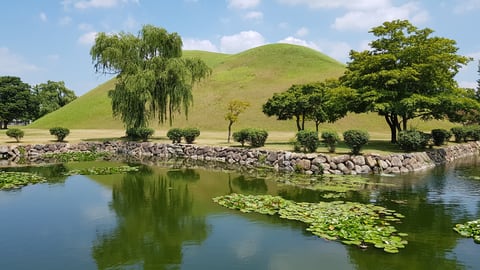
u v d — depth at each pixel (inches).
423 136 778.2
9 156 891.4
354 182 549.0
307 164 658.8
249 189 512.7
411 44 832.3
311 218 352.2
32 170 701.3
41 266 255.4
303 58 2876.5
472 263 255.8
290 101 925.8
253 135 833.5
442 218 360.2
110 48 1046.4
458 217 363.9
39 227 344.2
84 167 748.0
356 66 907.4
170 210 405.1
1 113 2474.2
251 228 335.3
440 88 844.0
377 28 868.6
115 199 460.8
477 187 510.0
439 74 798.5
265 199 432.5
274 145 865.5
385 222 339.6
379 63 811.4
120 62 1067.3
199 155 902.4
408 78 764.0
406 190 490.9
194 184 559.8
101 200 455.5
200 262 260.5
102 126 2166.6
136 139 1113.4
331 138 689.0
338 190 492.7
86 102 2620.6
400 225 338.0
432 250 278.5
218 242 300.5
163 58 1103.6
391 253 272.1
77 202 444.1
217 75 2640.3
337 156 645.9
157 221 362.6
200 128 1850.4
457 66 842.2
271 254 273.9
